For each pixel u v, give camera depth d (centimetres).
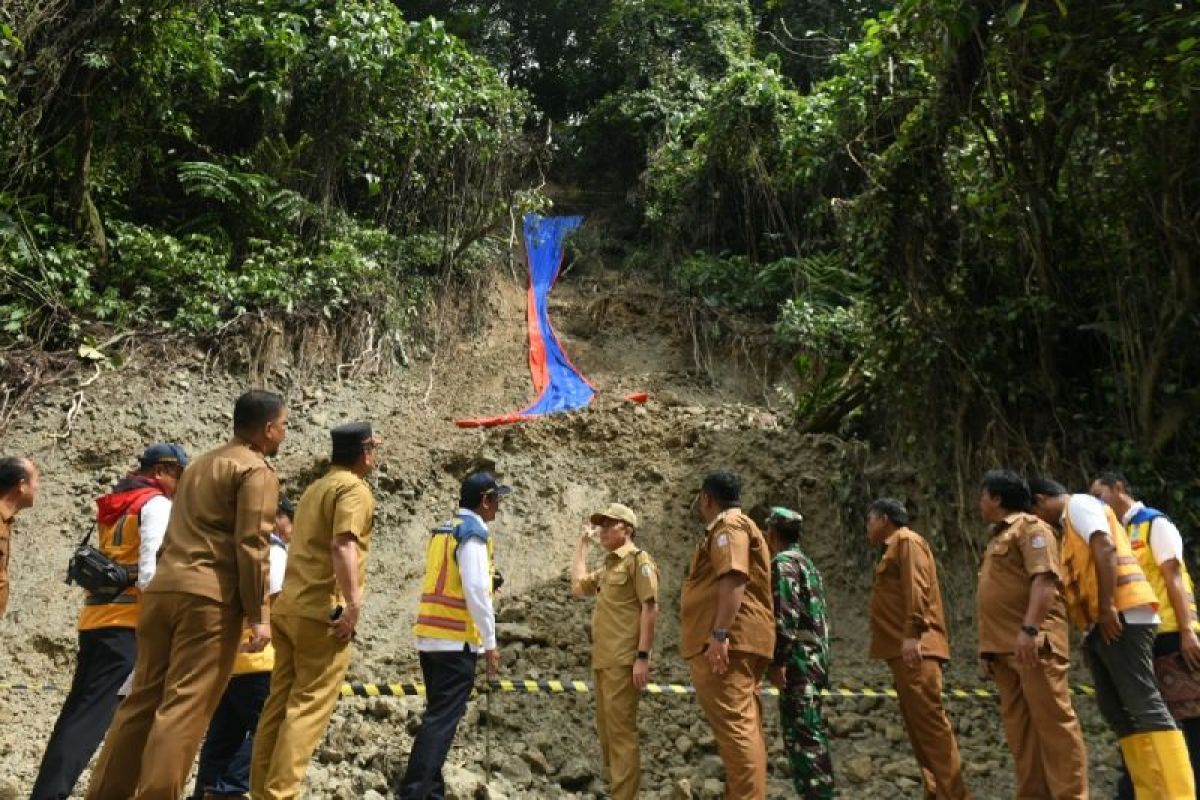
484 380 1199
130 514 480
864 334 989
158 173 1233
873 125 914
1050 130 807
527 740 599
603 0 1975
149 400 990
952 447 859
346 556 434
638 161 1759
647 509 891
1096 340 876
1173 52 704
